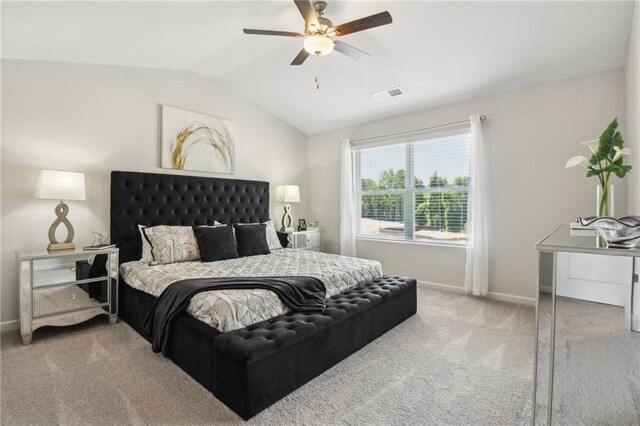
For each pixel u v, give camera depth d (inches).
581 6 91.0
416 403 68.7
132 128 136.7
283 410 66.4
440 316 121.0
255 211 180.7
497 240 141.8
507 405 67.8
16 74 109.7
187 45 120.5
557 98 126.3
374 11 101.9
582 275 48.3
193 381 76.7
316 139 212.4
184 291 85.7
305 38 97.1
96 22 92.9
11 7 79.4
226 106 169.8
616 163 74.8
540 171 130.4
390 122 177.2
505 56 116.4
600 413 50.9
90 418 63.5
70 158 120.9
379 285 115.3
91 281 110.3
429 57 122.7
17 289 107.7
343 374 80.3
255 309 79.9
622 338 49.5
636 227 42.4
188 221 150.7
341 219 192.5
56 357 88.6
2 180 107.3
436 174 162.7
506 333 105.2
